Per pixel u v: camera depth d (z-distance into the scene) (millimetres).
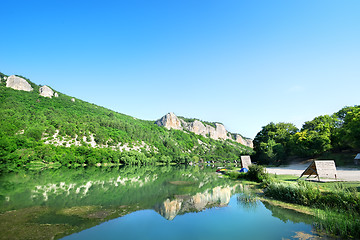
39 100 126188
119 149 95688
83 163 71875
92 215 14766
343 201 12859
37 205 16891
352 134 39094
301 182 18109
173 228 12297
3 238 10203
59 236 10742
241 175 36344
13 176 36688
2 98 107500
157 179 38156
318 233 10641
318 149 47469
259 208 16188
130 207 17359
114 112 174750
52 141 79188
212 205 18031
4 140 51344
